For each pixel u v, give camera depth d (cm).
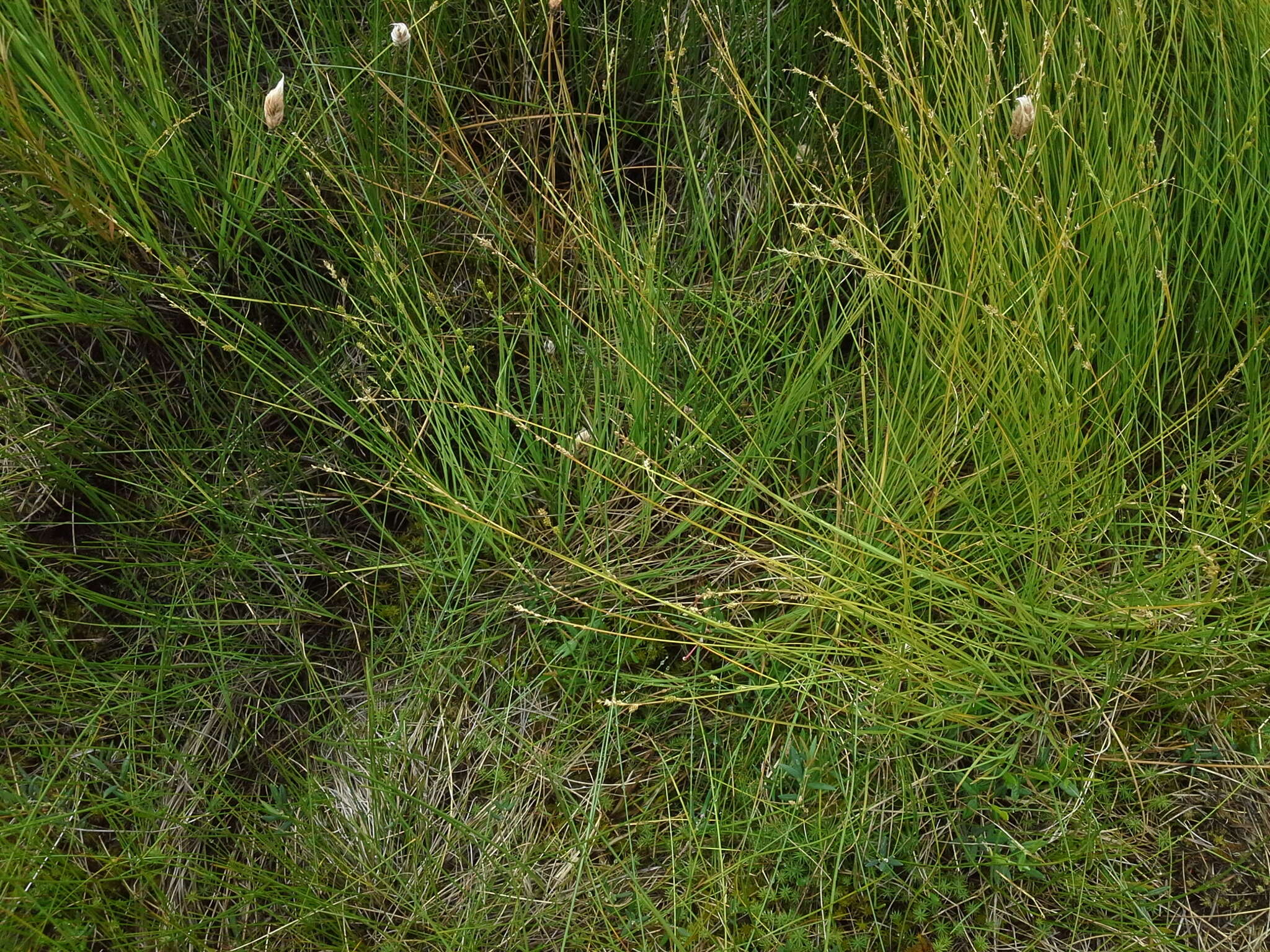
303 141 177
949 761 176
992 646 166
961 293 154
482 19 199
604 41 184
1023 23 170
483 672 190
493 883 180
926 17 152
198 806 184
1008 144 161
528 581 189
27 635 184
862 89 166
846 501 173
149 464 194
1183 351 185
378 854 182
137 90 171
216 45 195
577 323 199
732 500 191
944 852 174
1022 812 174
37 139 152
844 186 195
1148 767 174
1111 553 181
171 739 186
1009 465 175
